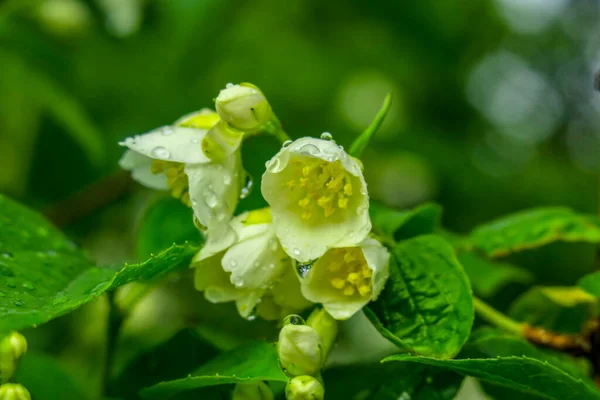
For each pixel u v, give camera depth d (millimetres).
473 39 880
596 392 401
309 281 418
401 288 426
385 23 840
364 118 830
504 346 443
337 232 418
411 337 418
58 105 592
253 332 533
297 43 832
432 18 820
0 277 422
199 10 641
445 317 419
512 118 1033
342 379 449
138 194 677
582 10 1068
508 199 830
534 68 1083
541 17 1051
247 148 471
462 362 404
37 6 606
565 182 896
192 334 458
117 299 467
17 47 608
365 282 421
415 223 446
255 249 422
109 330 465
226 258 420
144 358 457
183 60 686
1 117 603
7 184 607
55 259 438
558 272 730
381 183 820
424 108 890
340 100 824
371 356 462
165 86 707
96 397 470
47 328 581
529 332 453
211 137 425
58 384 478
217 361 420
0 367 409
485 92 995
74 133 599
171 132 431
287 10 840
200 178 424
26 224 444
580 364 477
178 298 578
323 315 421
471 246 473
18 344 410
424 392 433
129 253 678
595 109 1070
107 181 572
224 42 736
